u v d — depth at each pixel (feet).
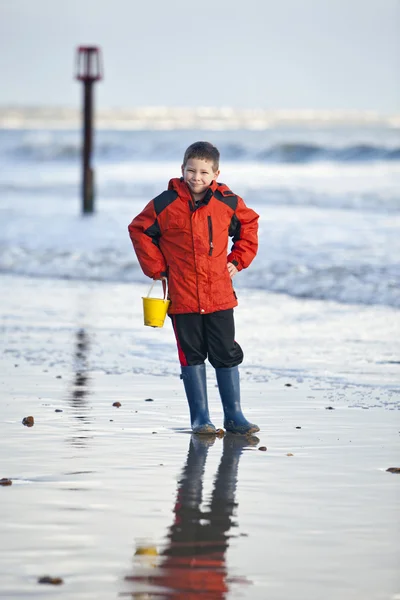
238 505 33.53
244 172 331.77
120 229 160.35
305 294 99.45
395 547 29.30
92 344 72.23
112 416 48.73
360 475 37.70
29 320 83.92
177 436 44.73
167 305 46.75
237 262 47.50
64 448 41.81
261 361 65.41
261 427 46.75
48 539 29.73
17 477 36.94
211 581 26.68
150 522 31.50
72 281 113.70
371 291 96.32
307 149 381.40
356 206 205.05
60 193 255.09
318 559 28.30
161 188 257.34
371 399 53.47
